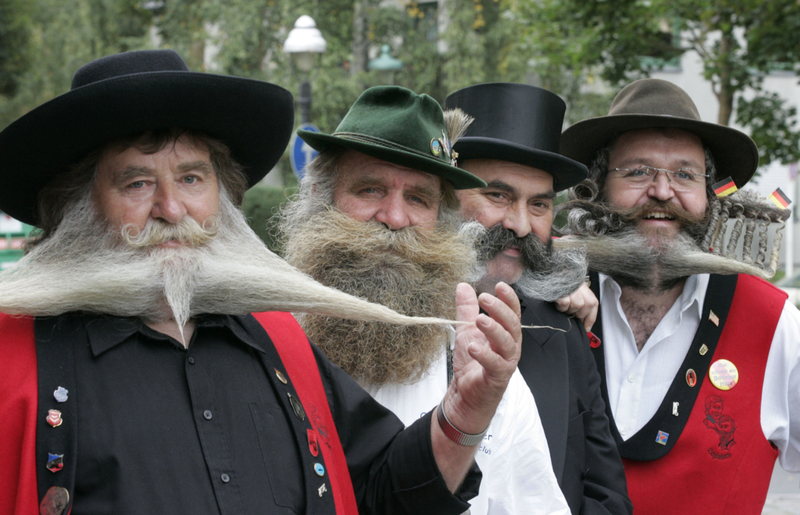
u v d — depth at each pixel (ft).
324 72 47.73
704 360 7.82
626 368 8.21
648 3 33.45
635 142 8.19
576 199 8.36
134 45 59.67
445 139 6.49
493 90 7.63
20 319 4.48
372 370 6.21
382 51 41.50
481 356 4.66
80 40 58.23
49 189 4.87
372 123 6.33
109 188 4.61
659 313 8.25
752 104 30.73
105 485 4.17
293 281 4.78
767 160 31.53
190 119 4.65
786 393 7.76
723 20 29.94
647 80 8.48
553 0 33.37
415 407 6.33
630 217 8.07
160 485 4.23
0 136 4.47
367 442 5.52
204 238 4.71
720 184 8.20
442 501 5.10
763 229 8.36
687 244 7.95
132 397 4.38
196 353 4.71
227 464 4.44
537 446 6.02
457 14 49.85
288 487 4.64
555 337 7.06
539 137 7.53
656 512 7.63
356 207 6.34
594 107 48.91
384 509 5.31
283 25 48.80
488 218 7.28
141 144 4.57
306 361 5.39
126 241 4.55
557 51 35.35
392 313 4.69
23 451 4.05
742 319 7.89
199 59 54.80
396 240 6.21
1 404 4.16
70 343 4.44
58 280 4.50
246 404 4.71
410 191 6.32
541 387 6.72
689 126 7.91
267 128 5.20
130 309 4.54
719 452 7.61
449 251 6.39
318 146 6.72
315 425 5.04
